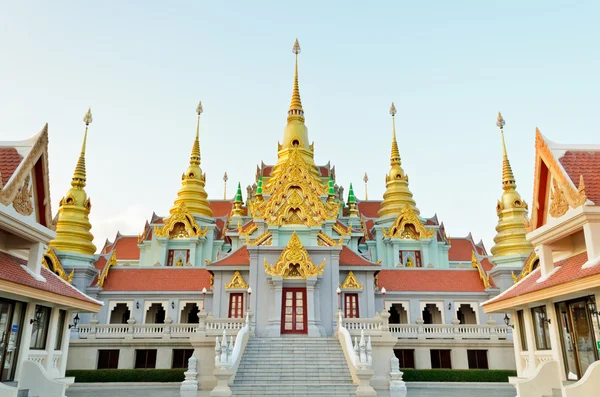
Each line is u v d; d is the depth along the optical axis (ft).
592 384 50.75
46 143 67.92
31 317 65.41
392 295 142.20
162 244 199.00
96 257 169.27
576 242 64.95
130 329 123.34
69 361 119.34
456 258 235.20
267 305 117.08
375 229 212.02
